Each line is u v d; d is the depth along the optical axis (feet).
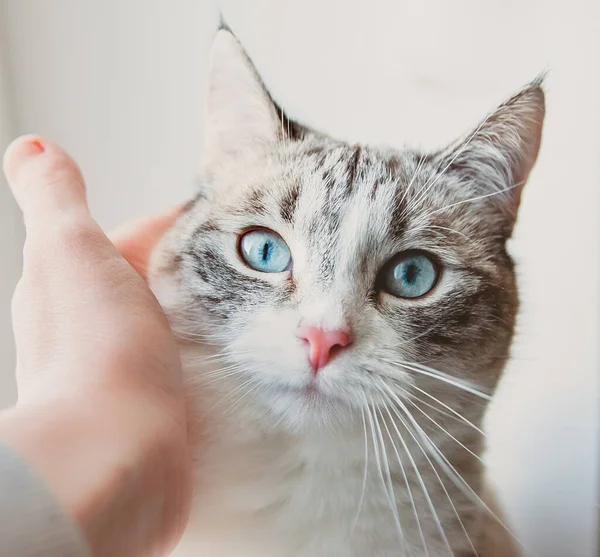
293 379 0.65
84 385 0.52
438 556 0.71
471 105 0.80
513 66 0.79
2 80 0.93
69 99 0.93
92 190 0.93
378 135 0.83
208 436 0.67
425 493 0.70
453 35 0.80
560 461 0.78
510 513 0.78
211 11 0.87
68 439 0.48
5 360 0.93
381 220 0.68
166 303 0.69
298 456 0.69
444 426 0.70
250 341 0.65
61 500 0.45
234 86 0.74
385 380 0.65
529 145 0.74
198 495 0.67
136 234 0.76
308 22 0.84
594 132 0.77
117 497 0.48
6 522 0.43
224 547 0.69
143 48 0.90
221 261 0.68
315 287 0.66
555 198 0.78
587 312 0.78
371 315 0.66
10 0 0.91
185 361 0.67
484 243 0.72
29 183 0.66
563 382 0.78
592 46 0.77
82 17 0.91
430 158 0.73
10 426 0.48
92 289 0.58
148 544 0.52
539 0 0.78
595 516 0.78
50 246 0.60
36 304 0.58
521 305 0.78
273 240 0.69
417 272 0.69
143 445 0.51
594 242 0.78
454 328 0.68
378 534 0.70
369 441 0.68
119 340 0.56
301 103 0.85
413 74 0.82
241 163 0.73
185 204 0.79
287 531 0.69
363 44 0.83
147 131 0.90
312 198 0.69
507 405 0.76
